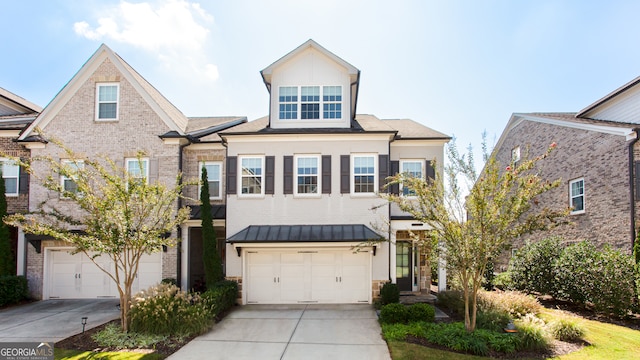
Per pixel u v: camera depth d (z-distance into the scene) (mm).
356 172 16234
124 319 11250
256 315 13914
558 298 15344
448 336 10273
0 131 17797
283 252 16016
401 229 15883
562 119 18656
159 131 17422
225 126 21016
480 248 9688
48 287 17125
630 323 12328
